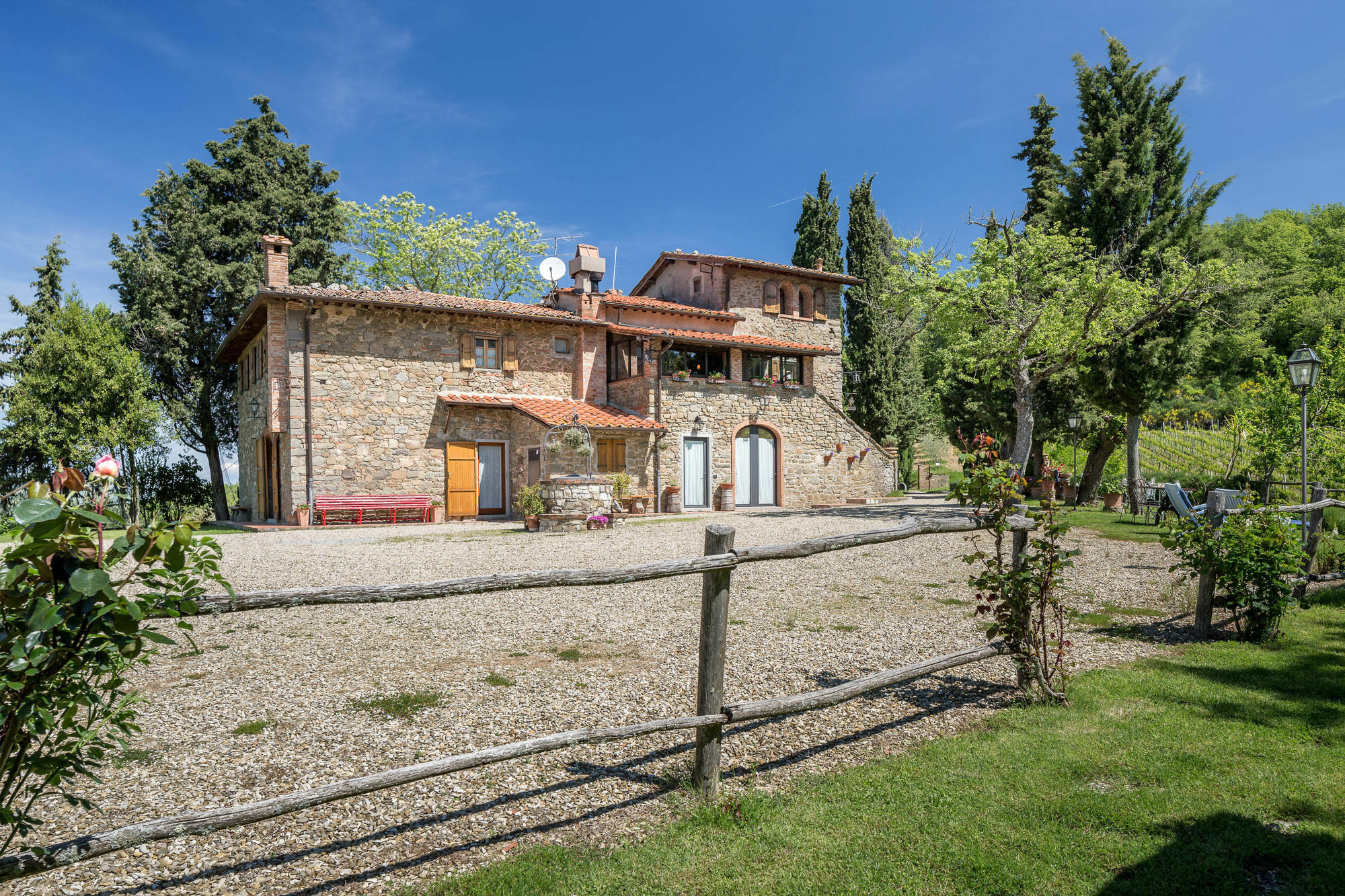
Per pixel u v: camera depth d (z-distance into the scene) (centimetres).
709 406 2086
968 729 379
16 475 2162
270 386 1691
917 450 3950
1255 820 275
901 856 257
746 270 2419
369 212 2903
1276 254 4631
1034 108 2639
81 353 2052
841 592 768
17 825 180
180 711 412
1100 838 265
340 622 641
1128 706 402
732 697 432
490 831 280
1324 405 1260
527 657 522
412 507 1777
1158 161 1827
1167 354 1711
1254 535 532
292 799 226
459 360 1898
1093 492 2222
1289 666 474
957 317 1656
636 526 1527
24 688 166
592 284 2206
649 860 256
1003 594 420
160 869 254
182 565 176
